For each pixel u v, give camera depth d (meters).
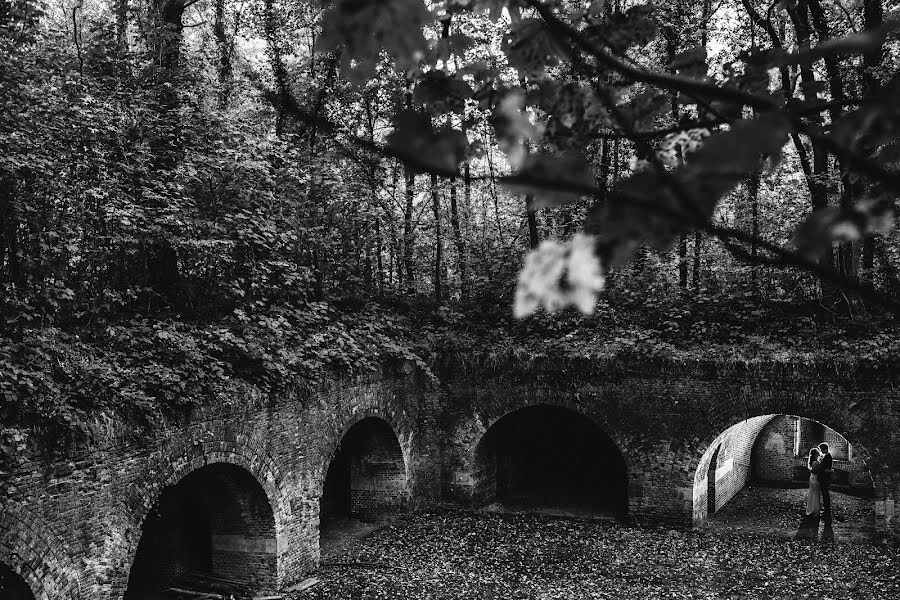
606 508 18.67
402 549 15.73
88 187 12.20
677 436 16.70
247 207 15.10
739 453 21.17
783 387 15.83
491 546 15.86
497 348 18.14
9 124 11.13
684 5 17.33
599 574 14.13
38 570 9.05
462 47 1.75
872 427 15.19
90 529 9.74
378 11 1.38
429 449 18.58
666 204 1.07
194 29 20.73
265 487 13.17
